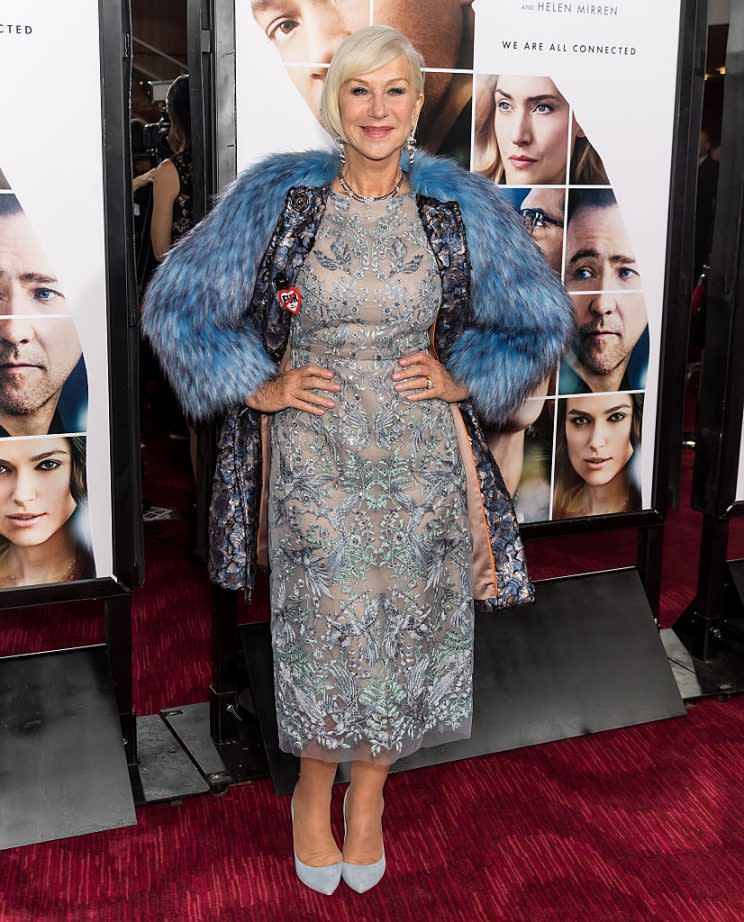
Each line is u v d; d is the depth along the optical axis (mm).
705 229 6438
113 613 2383
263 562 2234
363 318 1926
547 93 2467
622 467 2766
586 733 2707
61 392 2150
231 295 1958
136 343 2219
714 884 2129
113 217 2104
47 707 2311
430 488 2012
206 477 2529
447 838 2289
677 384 2768
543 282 2096
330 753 2041
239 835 2301
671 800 2441
